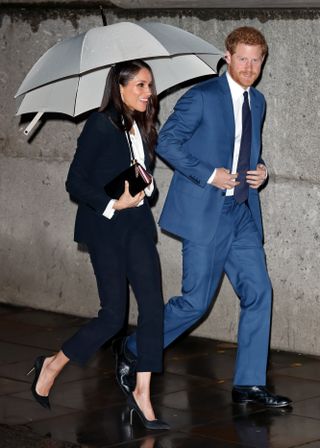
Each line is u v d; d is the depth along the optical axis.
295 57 6.89
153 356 5.59
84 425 5.69
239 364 6.08
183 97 5.99
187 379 6.61
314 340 7.05
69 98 6.17
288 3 6.80
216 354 7.20
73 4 7.96
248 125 6.00
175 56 6.41
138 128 5.63
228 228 6.01
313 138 6.89
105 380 6.57
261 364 6.06
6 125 8.52
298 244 7.04
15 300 8.72
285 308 7.15
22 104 6.10
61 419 5.80
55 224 8.37
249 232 6.07
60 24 8.07
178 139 5.95
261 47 5.91
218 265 6.07
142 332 5.59
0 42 8.43
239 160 5.99
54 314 8.45
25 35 8.28
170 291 7.70
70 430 5.60
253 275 6.05
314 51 6.81
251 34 5.88
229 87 5.98
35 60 8.25
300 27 6.85
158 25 6.21
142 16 7.56
